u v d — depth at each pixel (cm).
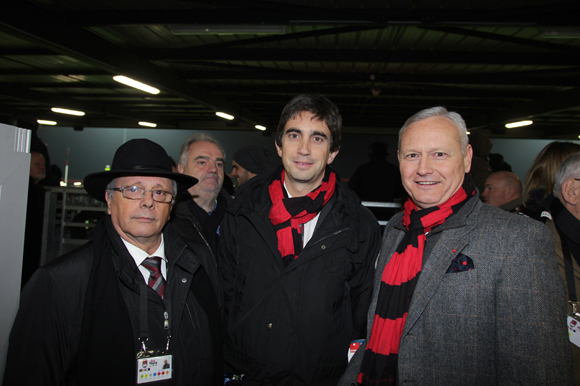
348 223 135
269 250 133
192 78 728
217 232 192
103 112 1140
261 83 848
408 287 110
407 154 111
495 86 775
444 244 104
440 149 105
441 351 99
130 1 406
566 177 136
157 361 109
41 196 278
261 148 309
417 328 103
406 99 957
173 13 420
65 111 1080
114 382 101
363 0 388
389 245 126
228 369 135
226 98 978
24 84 900
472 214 105
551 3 385
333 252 131
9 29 366
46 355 99
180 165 188
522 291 90
